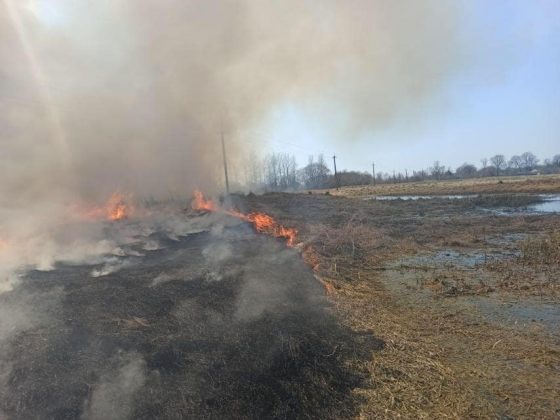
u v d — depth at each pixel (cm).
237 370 491
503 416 460
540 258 1220
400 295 953
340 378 512
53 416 408
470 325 747
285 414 438
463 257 1350
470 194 4044
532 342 666
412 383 519
